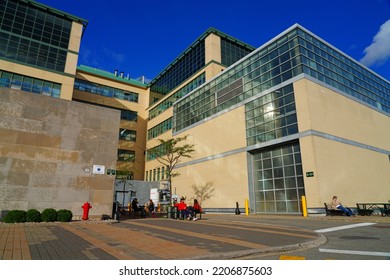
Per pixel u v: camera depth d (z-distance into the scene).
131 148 50.94
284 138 23.44
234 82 31.05
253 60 29.05
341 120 24.55
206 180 31.98
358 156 24.78
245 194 26.44
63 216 14.69
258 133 26.36
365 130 27.00
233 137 29.33
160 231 11.00
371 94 30.50
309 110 21.95
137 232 10.60
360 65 30.67
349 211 19.05
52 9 39.84
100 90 50.78
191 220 17.94
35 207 15.43
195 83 40.88
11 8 37.19
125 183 39.16
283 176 23.56
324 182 20.70
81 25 42.25
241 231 11.02
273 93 25.61
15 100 16.11
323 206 19.92
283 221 16.47
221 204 29.12
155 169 45.44
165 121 45.88
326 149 21.95
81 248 7.07
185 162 36.44
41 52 38.00
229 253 6.36
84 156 17.56
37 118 16.55
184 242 8.07
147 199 41.34
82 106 18.23
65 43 40.25
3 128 15.45
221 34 40.69
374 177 25.67
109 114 19.17
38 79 36.97
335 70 26.81
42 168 16.08
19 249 6.85
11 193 14.95
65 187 16.52
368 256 6.25
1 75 34.81
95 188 17.47
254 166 26.80
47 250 6.78
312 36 26.00
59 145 16.88
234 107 30.03
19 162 15.50
